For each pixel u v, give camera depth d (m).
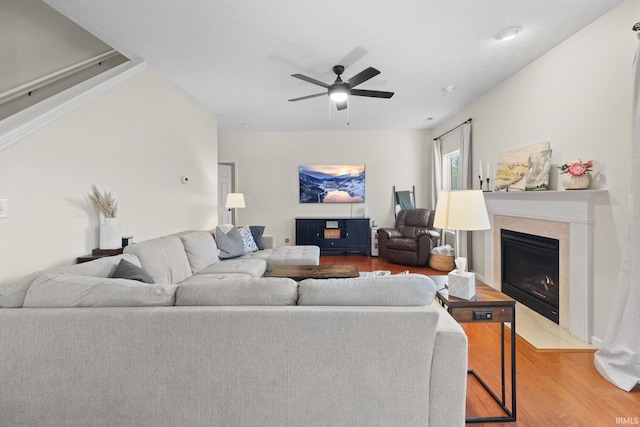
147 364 1.26
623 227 2.10
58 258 2.08
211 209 4.61
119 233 2.41
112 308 1.29
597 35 2.29
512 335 1.61
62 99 2.16
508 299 1.65
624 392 1.81
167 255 2.57
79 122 2.25
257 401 1.27
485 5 2.13
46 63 2.62
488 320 1.61
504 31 2.46
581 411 1.65
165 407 1.27
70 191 2.17
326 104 4.39
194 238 3.17
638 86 1.85
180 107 3.70
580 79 2.45
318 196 6.19
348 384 1.26
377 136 6.16
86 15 2.21
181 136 3.72
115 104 2.62
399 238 5.28
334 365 1.25
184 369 1.26
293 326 1.24
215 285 1.37
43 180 1.97
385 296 1.33
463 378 1.26
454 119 4.94
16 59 2.44
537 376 1.98
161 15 2.22
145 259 2.30
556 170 2.70
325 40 2.59
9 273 1.78
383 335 1.24
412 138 6.15
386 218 6.21
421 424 1.26
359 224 5.95
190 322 1.24
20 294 1.36
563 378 1.95
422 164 6.16
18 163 1.82
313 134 6.17
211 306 1.31
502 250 3.50
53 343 1.25
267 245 4.48
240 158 6.17
